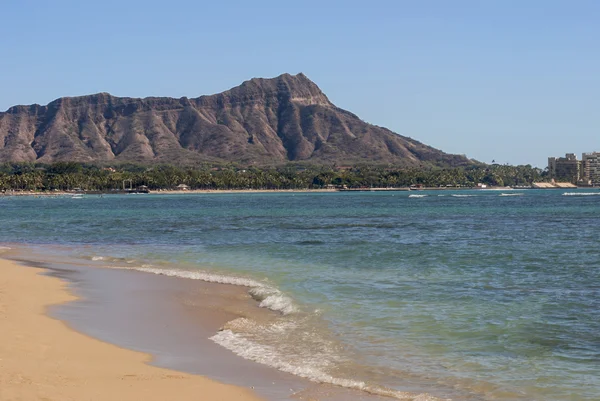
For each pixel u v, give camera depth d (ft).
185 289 102.01
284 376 55.31
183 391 49.85
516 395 51.57
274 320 77.71
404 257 151.84
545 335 70.08
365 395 50.65
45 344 63.26
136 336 69.41
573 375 56.34
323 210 495.41
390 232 249.55
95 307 86.53
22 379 50.14
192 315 81.10
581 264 138.31
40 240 212.84
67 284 107.76
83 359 58.44
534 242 199.82
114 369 55.57
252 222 326.85
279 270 126.21
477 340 68.03
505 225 297.33
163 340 67.67
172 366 57.77
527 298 92.79
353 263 138.92
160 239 212.64
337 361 60.39
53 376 51.93
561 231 254.27
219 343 66.49
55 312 82.28
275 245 186.09
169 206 600.80
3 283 106.42
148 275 119.03
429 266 133.49
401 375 56.39
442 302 89.25
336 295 95.14
